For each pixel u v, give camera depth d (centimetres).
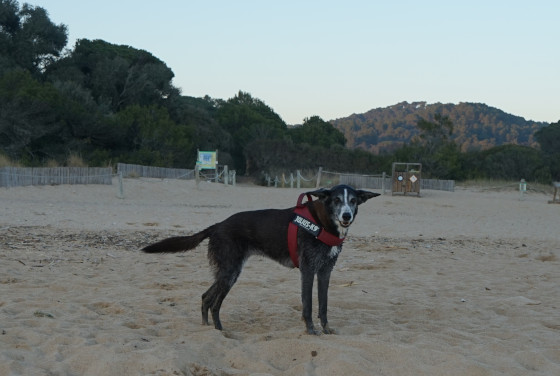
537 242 1513
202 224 1577
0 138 3497
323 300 621
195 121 5753
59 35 4956
